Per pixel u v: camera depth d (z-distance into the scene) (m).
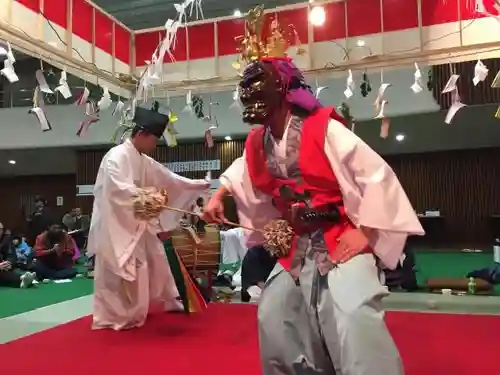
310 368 1.83
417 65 4.89
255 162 1.94
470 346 3.42
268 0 9.74
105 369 3.14
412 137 11.86
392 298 5.37
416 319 4.30
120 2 9.95
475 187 12.75
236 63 3.15
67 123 11.31
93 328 4.25
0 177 15.33
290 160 1.82
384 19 5.03
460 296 5.48
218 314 4.76
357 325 1.58
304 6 5.25
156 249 4.64
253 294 5.60
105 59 5.44
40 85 4.54
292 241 1.88
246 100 1.82
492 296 5.46
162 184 4.52
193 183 4.58
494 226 12.54
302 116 1.83
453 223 12.86
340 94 8.37
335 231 1.81
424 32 4.89
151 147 4.41
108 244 4.12
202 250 5.35
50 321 4.72
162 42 5.31
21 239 9.31
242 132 10.02
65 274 8.03
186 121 10.41
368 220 1.65
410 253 6.05
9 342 3.85
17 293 6.67
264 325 1.85
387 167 1.71
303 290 1.81
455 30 4.77
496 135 11.78
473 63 8.43
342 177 1.74
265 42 1.95
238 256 6.82
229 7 10.05
